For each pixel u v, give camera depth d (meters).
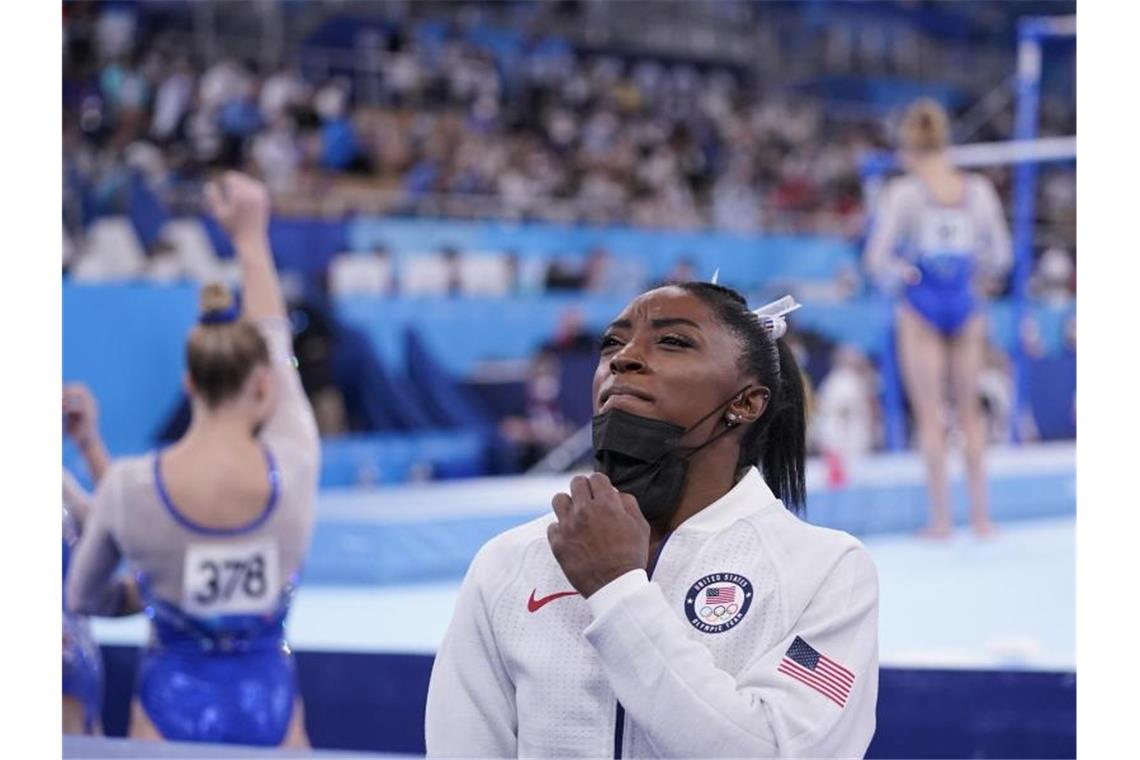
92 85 9.77
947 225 7.09
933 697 4.11
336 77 11.30
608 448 1.90
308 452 3.79
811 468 8.30
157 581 3.57
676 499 1.92
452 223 10.27
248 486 3.62
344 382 9.13
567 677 1.81
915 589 6.08
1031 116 8.89
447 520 6.78
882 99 13.34
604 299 10.13
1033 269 10.62
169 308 8.11
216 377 3.63
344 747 4.56
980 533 7.36
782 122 13.12
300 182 10.20
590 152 12.08
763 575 1.83
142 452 7.95
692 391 1.90
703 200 12.28
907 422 9.36
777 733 1.67
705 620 1.81
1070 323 10.19
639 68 13.08
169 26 10.48
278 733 3.66
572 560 1.75
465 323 9.58
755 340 1.97
